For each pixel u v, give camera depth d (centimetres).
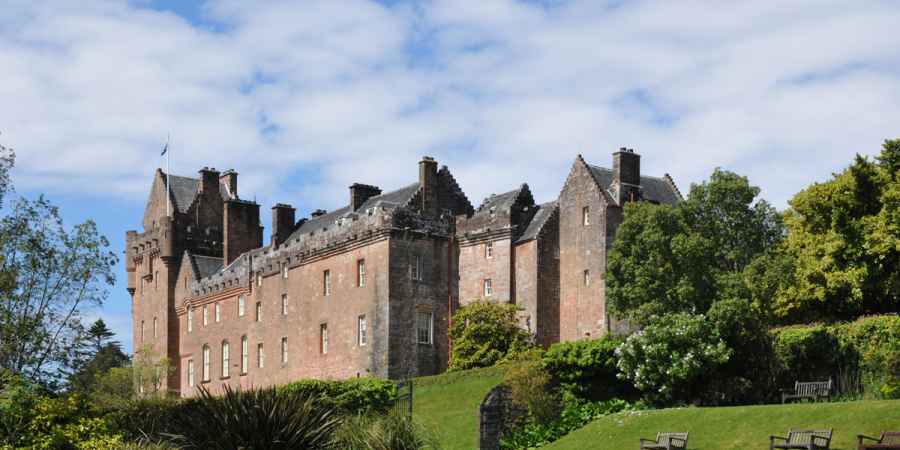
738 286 5475
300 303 7725
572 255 6881
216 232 9644
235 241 9238
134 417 4650
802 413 4094
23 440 4281
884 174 6222
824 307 6319
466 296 7188
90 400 5166
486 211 7181
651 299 5728
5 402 4300
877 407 3975
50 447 4303
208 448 3556
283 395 3738
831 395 4950
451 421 5288
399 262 6919
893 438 3622
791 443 3716
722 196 5897
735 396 5122
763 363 5175
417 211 7069
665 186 7275
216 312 8831
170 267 9400
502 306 6769
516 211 7094
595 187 6762
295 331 7738
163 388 9244
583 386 5172
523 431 4856
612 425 4525
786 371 5259
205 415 3644
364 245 7094
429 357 6950
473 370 5903
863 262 6041
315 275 7588
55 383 4825
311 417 3709
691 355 5019
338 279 7331
